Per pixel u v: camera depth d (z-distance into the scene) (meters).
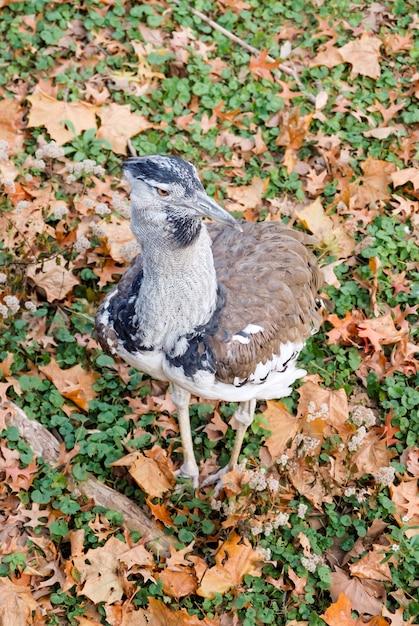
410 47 11.55
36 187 9.84
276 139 10.66
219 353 6.90
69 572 7.50
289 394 8.20
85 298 9.22
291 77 11.18
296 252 7.79
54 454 8.16
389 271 9.76
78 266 9.34
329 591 7.81
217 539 7.96
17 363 8.69
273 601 7.72
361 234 10.04
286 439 8.45
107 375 8.77
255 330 7.04
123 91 10.73
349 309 9.42
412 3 11.97
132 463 8.07
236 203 10.04
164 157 6.44
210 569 7.60
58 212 9.14
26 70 10.77
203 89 10.82
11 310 8.66
